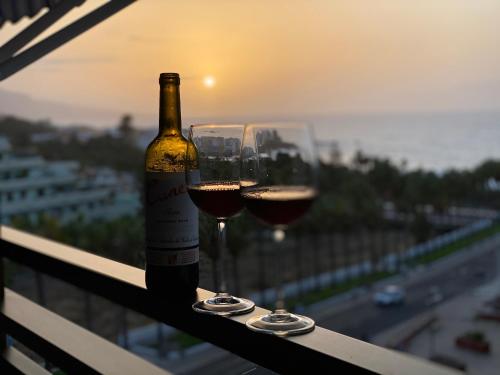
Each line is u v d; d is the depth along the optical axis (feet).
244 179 2.01
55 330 3.49
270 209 1.92
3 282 4.48
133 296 2.66
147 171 2.40
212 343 2.15
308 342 1.73
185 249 2.36
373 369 1.46
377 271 53.88
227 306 2.22
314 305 33.55
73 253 3.64
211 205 2.20
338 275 55.21
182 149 2.50
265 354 1.87
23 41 4.35
